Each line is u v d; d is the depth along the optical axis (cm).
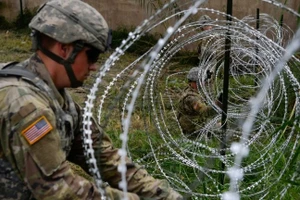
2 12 1273
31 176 191
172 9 543
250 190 358
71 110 218
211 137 449
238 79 602
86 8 200
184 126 500
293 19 821
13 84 193
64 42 196
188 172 397
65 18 196
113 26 1140
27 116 188
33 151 189
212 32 350
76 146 238
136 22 1123
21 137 188
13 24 1266
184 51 877
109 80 712
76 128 231
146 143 462
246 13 962
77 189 194
